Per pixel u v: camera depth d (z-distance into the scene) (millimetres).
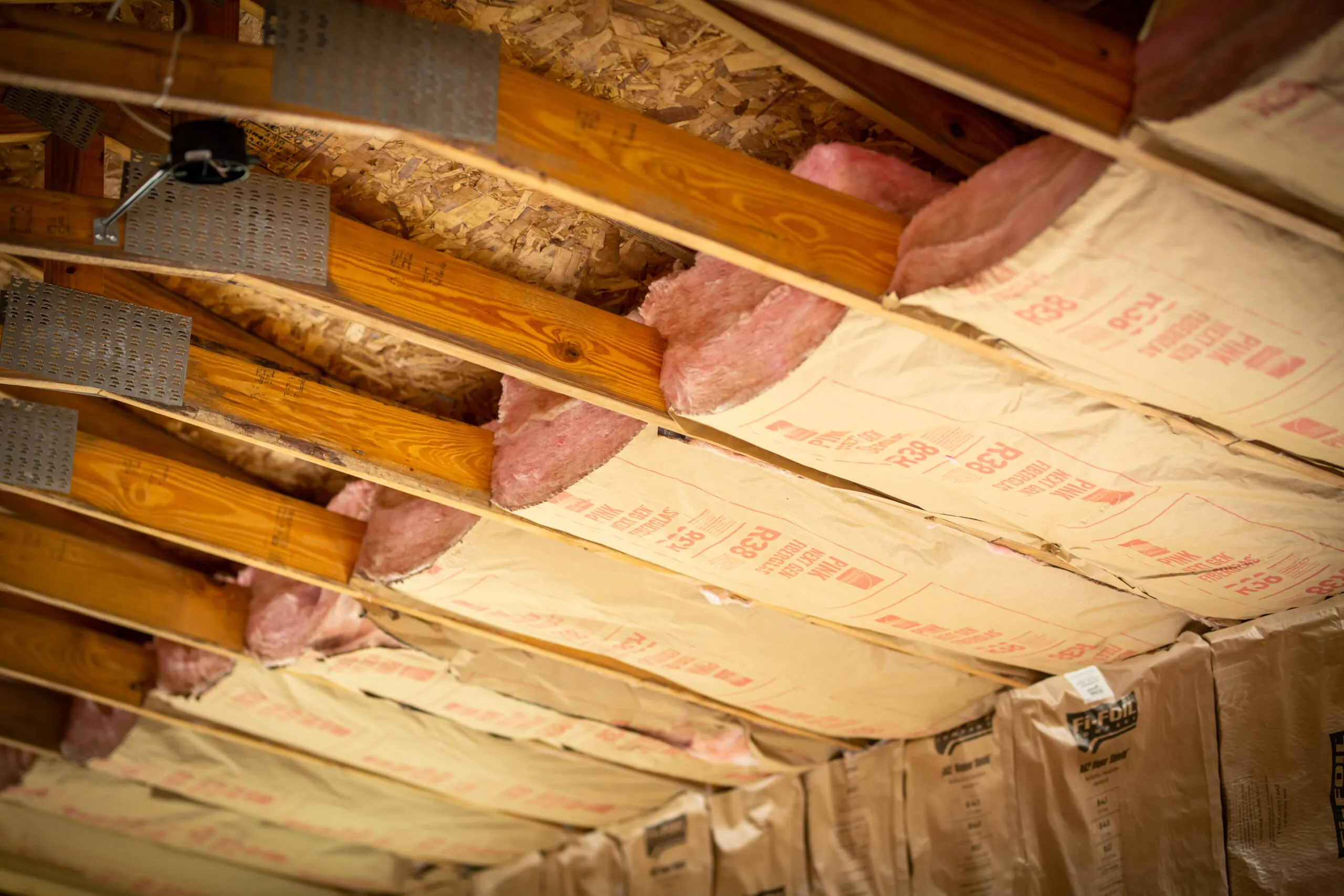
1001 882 3590
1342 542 2551
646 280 2885
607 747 4324
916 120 2207
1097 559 2742
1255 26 1568
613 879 5000
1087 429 2311
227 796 4742
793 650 3484
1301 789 2855
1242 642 3074
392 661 3844
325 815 4895
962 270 1974
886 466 2516
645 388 2621
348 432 2959
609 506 2828
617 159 2053
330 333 3229
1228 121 1608
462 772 4609
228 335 3166
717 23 2086
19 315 2541
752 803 4582
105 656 4176
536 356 2588
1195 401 2141
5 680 4504
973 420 2332
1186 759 3137
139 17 2377
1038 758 3582
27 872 4941
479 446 3078
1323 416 2100
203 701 4184
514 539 3135
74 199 2299
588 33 2283
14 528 3625
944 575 2920
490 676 3779
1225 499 2434
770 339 2336
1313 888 2768
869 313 2123
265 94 1857
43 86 1812
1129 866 3221
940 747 3947
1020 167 1947
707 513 2820
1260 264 1819
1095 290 1904
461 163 2592
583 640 3475
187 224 2354
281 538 3389
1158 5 1730
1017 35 1737
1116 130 1713
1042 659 3357
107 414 3477
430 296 2576
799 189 2146
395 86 1892
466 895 5473
